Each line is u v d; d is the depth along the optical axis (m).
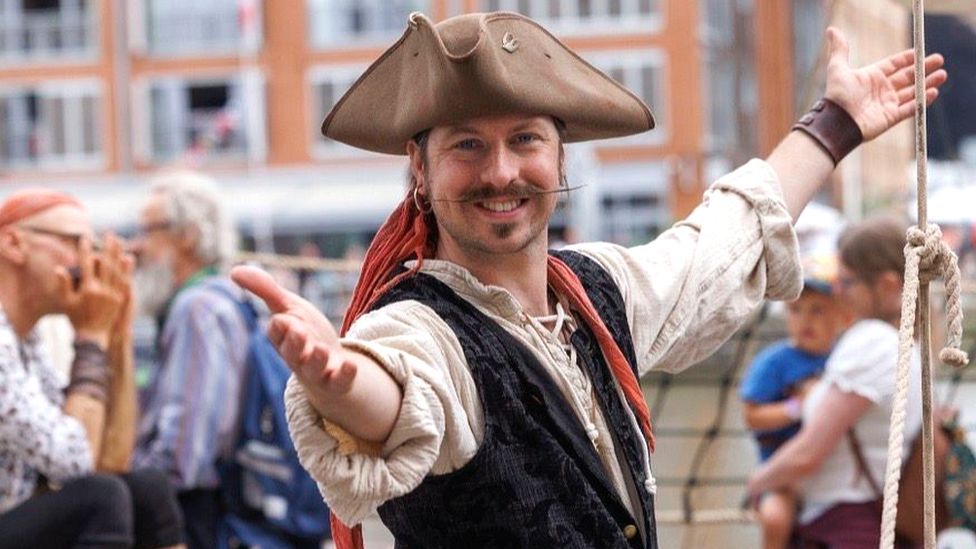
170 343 7.27
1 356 5.95
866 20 26.52
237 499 7.23
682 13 44.44
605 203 44.69
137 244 7.68
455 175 3.42
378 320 3.29
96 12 46.88
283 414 7.23
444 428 3.18
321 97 45.81
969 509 6.21
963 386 8.62
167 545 6.54
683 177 44.31
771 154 4.30
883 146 28.91
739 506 9.75
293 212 43.91
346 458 3.05
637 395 3.61
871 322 6.28
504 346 3.40
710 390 13.19
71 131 47.22
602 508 3.39
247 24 45.25
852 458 6.27
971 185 18.95
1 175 47.16
